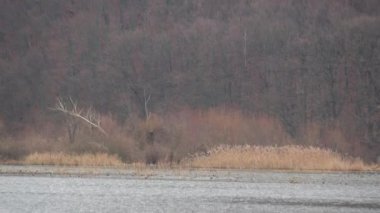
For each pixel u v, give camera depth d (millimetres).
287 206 107000
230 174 159625
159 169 173500
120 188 129125
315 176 157125
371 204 110625
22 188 127562
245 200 113312
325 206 107625
